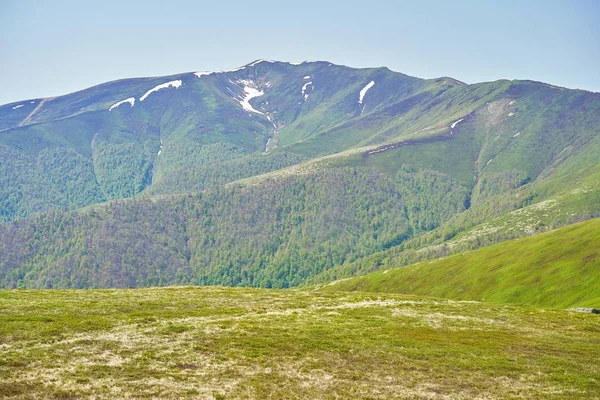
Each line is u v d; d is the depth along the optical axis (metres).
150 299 75.19
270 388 39.94
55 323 54.94
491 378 45.69
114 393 36.59
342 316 69.00
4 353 43.81
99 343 48.88
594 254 168.00
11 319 54.94
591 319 76.81
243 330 57.00
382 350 52.41
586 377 46.97
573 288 154.62
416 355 51.47
